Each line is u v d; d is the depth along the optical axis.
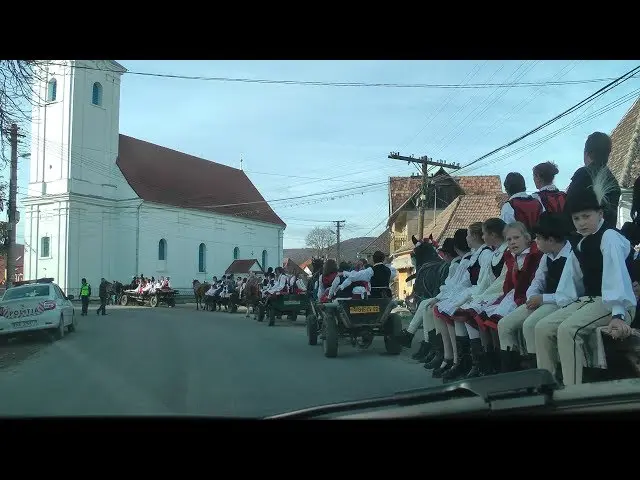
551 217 5.83
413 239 12.11
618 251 4.63
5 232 30.94
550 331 5.11
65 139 48.09
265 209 67.25
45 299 14.98
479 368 7.32
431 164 27.78
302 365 10.42
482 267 7.57
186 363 10.92
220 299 32.56
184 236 55.03
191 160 61.59
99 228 49.72
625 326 4.43
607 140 5.91
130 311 32.75
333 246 91.69
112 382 9.02
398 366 10.11
